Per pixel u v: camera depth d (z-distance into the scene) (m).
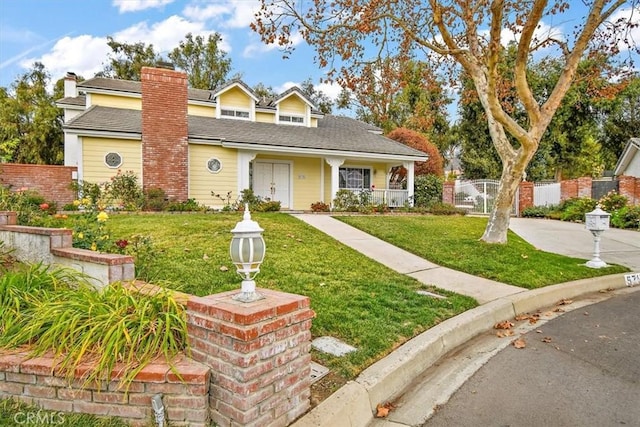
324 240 8.71
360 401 2.78
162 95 13.55
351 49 9.33
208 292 4.53
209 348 2.38
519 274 6.80
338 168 17.02
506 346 4.13
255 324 2.24
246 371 2.19
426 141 24.44
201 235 7.73
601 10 7.85
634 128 27.12
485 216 16.41
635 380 3.35
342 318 4.16
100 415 2.41
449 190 19.05
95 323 2.65
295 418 2.49
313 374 3.05
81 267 3.98
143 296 3.08
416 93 28.69
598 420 2.74
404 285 5.82
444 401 3.02
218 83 35.50
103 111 15.29
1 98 26.72
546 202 19.16
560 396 3.07
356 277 5.93
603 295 6.39
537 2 7.03
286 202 17.38
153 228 8.20
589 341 4.27
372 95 10.88
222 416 2.29
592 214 7.79
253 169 16.83
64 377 2.45
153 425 2.33
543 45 9.30
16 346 2.71
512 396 3.08
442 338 3.98
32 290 3.30
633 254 9.39
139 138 13.69
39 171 12.94
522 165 8.78
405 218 13.41
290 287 5.10
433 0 7.92
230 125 16.81
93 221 5.45
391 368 3.22
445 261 7.64
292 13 8.76
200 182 14.89
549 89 24.52
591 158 27.05
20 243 4.69
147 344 2.54
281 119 18.86
